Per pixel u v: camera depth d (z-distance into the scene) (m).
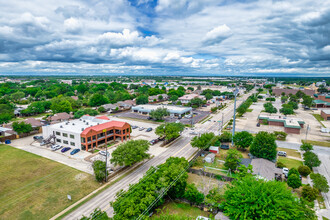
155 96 198.62
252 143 70.25
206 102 182.75
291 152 74.88
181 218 35.00
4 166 61.03
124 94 191.50
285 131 98.75
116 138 87.25
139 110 139.12
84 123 89.12
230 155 59.88
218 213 38.06
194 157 68.88
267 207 32.88
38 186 50.97
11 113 119.25
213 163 65.88
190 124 111.88
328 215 41.47
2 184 51.66
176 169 46.69
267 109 131.38
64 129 78.88
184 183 46.88
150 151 74.50
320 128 105.00
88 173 57.78
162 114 116.69
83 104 166.62
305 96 178.00
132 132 96.81
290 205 32.78
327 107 160.00
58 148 75.50
